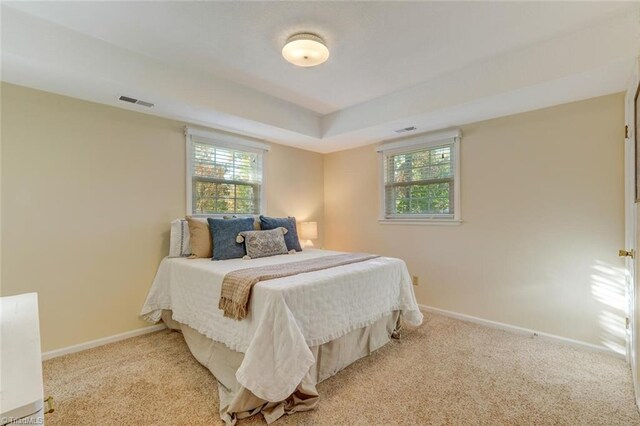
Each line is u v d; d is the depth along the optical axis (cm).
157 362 225
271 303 169
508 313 289
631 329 208
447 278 332
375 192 403
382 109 319
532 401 178
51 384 195
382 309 246
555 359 229
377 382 199
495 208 298
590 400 179
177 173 307
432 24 196
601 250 241
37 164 228
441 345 255
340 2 176
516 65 229
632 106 202
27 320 106
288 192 418
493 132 299
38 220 228
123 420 162
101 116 259
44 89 229
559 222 261
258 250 291
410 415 166
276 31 204
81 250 248
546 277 267
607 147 238
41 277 229
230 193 356
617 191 234
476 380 200
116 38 212
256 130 342
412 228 364
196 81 264
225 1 175
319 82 285
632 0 173
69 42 201
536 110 272
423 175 359
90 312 252
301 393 172
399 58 239
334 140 389
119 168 268
